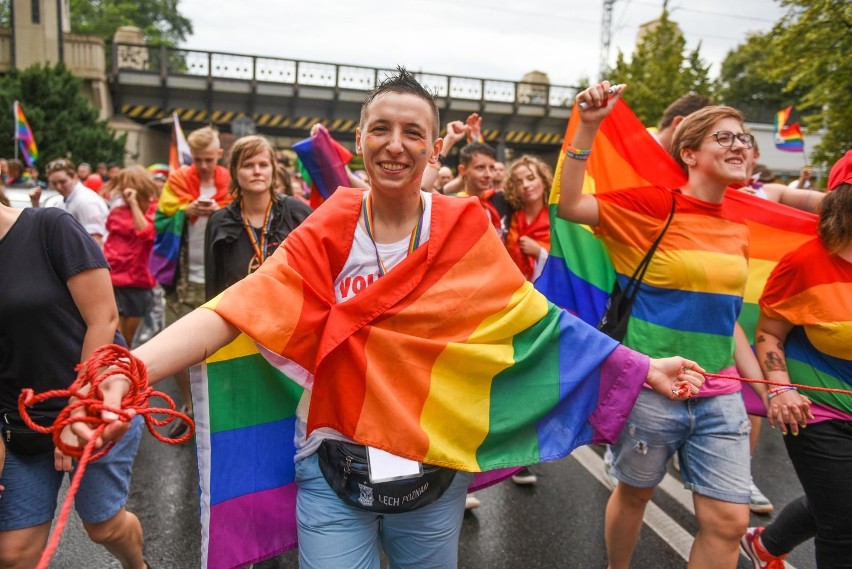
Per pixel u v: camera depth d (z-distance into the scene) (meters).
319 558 2.05
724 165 2.78
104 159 22.98
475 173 4.92
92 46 26.61
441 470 2.10
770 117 45.16
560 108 30.95
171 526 3.88
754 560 3.25
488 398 2.20
